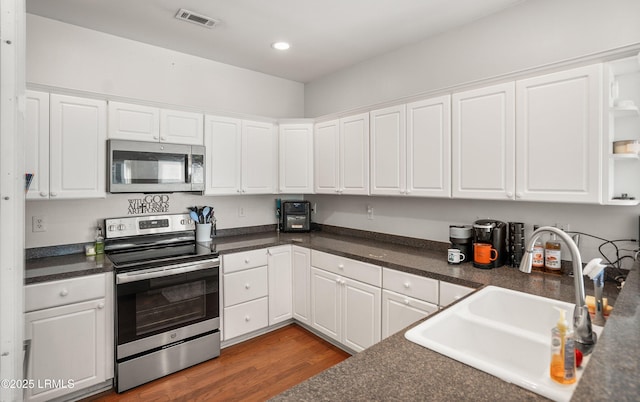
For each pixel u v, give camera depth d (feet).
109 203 9.14
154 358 7.83
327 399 2.84
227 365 8.55
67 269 7.08
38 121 7.30
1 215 3.65
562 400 2.76
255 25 8.66
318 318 9.78
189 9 7.90
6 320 3.67
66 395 7.05
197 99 10.81
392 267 7.72
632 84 6.00
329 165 10.85
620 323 3.08
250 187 10.91
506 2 7.51
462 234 7.73
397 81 10.16
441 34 9.04
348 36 9.29
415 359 3.50
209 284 8.73
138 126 8.66
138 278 7.55
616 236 6.35
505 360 4.26
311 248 9.98
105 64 9.11
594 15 6.52
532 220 7.41
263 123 11.23
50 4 7.64
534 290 5.71
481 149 7.16
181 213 10.21
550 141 6.21
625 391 2.07
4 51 3.66
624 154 5.53
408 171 8.57
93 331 7.20
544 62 7.18
